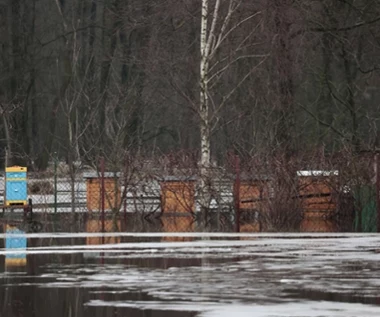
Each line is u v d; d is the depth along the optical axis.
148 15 92.19
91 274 33.72
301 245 43.06
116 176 57.38
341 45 85.50
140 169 57.47
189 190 57.06
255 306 26.91
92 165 71.00
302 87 95.06
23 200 58.62
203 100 63.75
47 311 26.33
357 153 55.34
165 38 89.44
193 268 35.19
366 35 87.06
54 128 121.00
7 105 100.00
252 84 78.25
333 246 42.59
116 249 41.84
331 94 89.06
